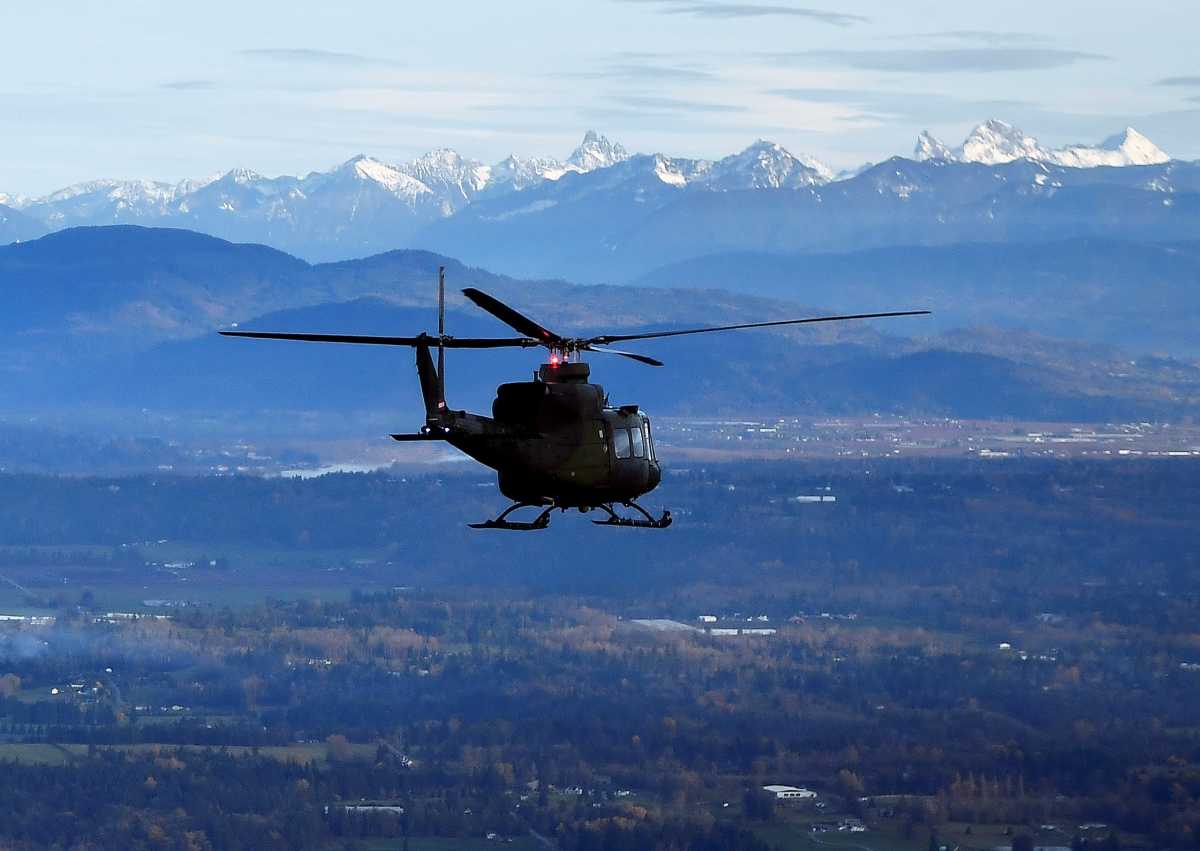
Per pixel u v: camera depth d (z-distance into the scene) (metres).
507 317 189.88
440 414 188.62
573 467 193.88
